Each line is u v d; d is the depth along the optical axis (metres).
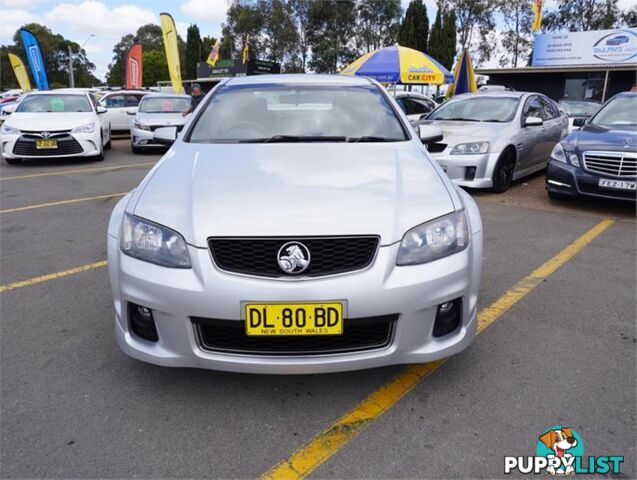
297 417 2.16
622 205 6.19
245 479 1.83
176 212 2.16
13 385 2.38
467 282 2.20
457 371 2.50
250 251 2.01
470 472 1.85
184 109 12.22
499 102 7.42
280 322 1.98
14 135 9.15
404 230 2.08
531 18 39.53
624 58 19.92
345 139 3.01
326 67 42.22
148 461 1.91
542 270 3.92
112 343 2.78
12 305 3.29
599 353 2.68
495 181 6.63
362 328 2.07
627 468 1.87
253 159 2.61
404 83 12.96
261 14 43.44
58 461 1.90
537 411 2.19
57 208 6.01
